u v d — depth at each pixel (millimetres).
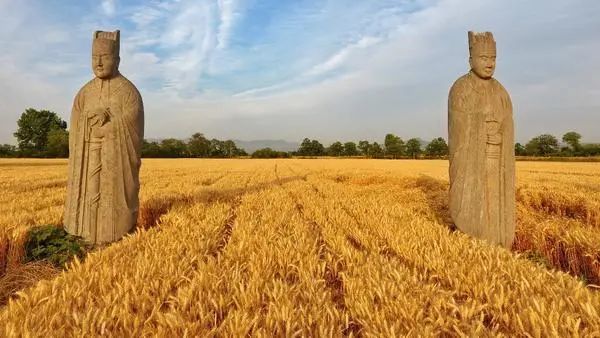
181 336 3324
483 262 5270
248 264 5398
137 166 8336
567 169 38156
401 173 29531
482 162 7680
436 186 19422
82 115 7984
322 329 3408
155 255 5359
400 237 7008
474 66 7816
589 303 3723
